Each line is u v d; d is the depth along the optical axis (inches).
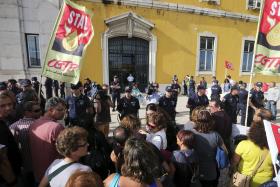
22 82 247.1
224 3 655.1
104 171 106.9
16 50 458.3
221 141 123.1
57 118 113.9
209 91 456.8
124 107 230.4
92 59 525.3
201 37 646.5
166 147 122.2
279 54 162.2
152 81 592.4
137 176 70.6
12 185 96.3
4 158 92.3
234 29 681.0
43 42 474.0
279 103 536.4
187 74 633.6
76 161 85.7
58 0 471.8
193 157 109.5
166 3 580.1
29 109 116.0
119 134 96.7
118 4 534.9
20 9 452.1
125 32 550.0
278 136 86.0
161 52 595.2
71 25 154.5
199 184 119.9
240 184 103.9
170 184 99.0
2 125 97.8
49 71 152.3
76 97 197.8
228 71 690.2
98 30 524.1
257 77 735.1
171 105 240.2
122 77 577.6
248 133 107.0
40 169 103.5
